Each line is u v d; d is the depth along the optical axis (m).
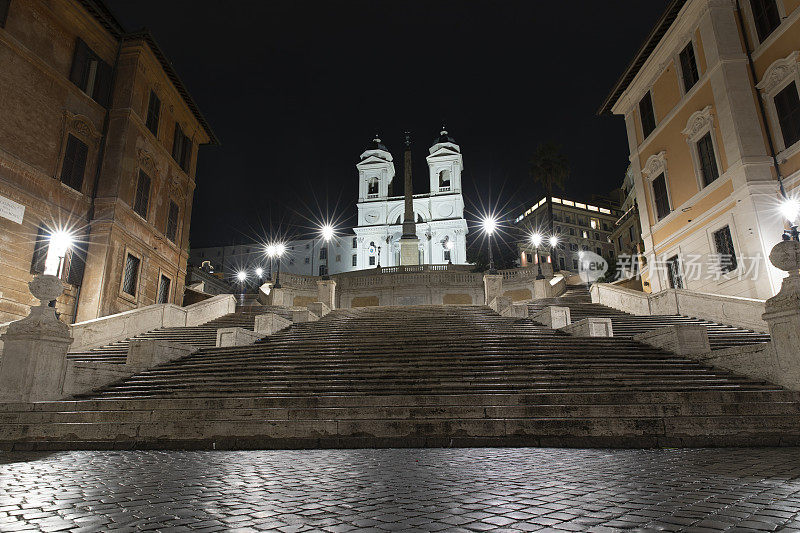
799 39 17.00
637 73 25.81
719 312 16.19
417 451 7.16
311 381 10.34
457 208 81.94
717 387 9.34
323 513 3.67
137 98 22.34
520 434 7.77
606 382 9.68
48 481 5.09
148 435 8.21
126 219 21.27
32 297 17.12
